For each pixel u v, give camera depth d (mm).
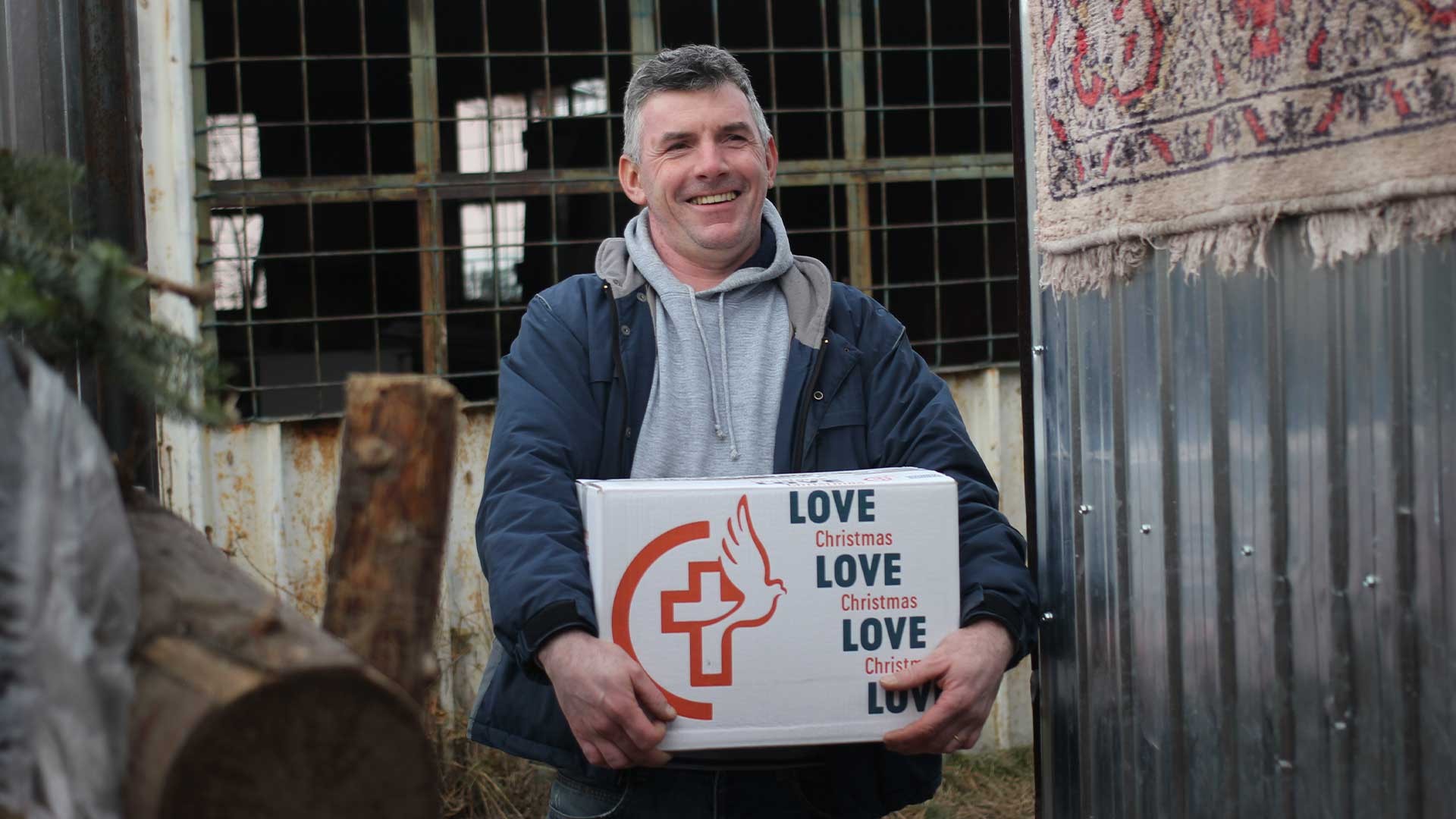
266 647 1023
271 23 3604
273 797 986
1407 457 1354
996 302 3941
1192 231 1629
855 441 2016
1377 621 1410
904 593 1752
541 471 1871
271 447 3396
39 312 1083
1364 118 1359
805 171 3814
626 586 1699
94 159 1900
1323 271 1447
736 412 1996
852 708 1739
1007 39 3916
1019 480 3854
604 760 1762
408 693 1166
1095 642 1930
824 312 2055
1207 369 1640
